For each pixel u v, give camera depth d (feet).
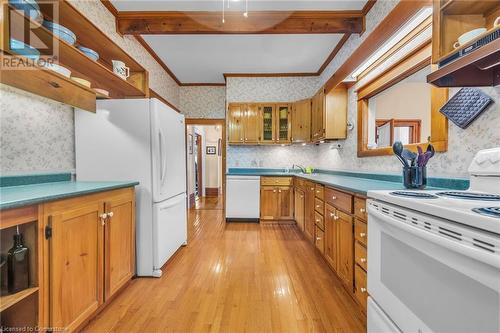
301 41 10.56
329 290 6.41
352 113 10.28
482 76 3.90
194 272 7.51
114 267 5.89
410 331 2.89
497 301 1.84
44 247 3.95
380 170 7.93
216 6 8.10
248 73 14.47
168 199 8.07
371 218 3.92
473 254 1.98
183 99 16.28
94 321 5.18
